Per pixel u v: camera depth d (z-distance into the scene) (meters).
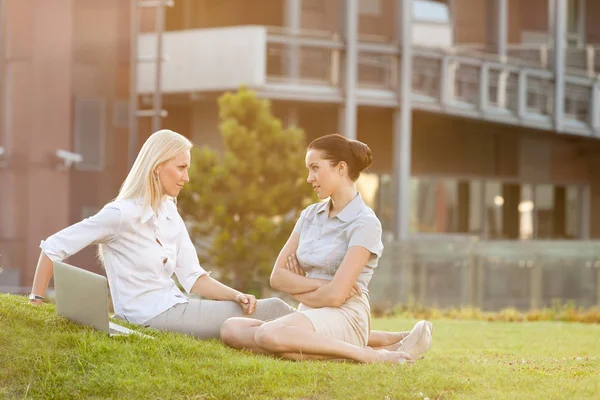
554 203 36.00
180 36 26.16
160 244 7.19
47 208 27.25
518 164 34.50
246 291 20.88
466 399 5.68
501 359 8.38
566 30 36.69
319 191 7.02
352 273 6.81
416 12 31.70
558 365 7.53
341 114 25.83
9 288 26.19
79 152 27.81
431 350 9.95
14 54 27.16
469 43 31.89
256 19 28.22
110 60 28.08
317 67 25.72
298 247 7.16
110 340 6.48
